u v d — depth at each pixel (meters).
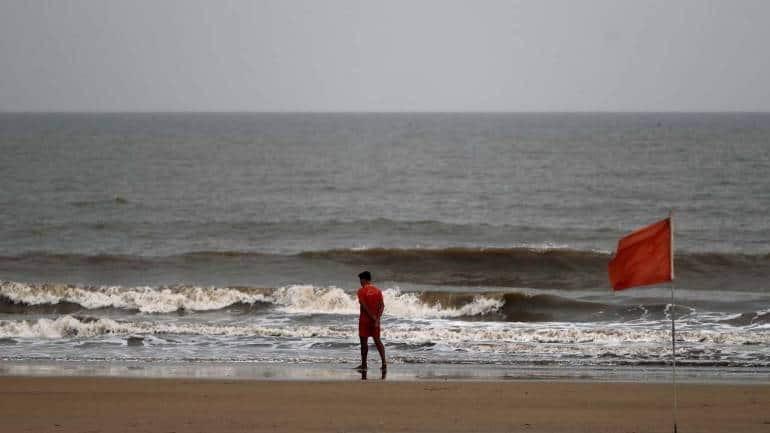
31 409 26.67
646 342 39.59
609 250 74.00
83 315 48.16
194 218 95.44
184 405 27.20
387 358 36.56
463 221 93.62
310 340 40.47
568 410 26.67
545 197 115.69
